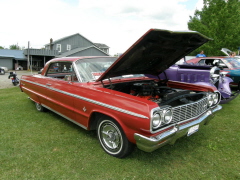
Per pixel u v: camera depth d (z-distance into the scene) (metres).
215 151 3.01
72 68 3.50
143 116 2.22
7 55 35.38
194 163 2.70
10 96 7.13
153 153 2.95
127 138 2.57
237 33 15.20
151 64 3.48
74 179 2.37
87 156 2.87
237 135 3.56
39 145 3.20
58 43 35.16
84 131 3.78
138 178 2.38
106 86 3.23
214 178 2.38
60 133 3.69
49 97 4.07
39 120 4.41
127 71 3.33
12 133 3.68
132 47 2.52
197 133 3.66
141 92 3.27
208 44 16.06
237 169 2.56
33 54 31.69
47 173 2.47
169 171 2.52
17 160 2.76
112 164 2.67
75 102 3.23
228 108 5.28
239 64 7.86
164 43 2.80
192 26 17.81
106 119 2.78
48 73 4.52
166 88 3.53
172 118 2.48
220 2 16.44
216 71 5.20
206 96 3.10
